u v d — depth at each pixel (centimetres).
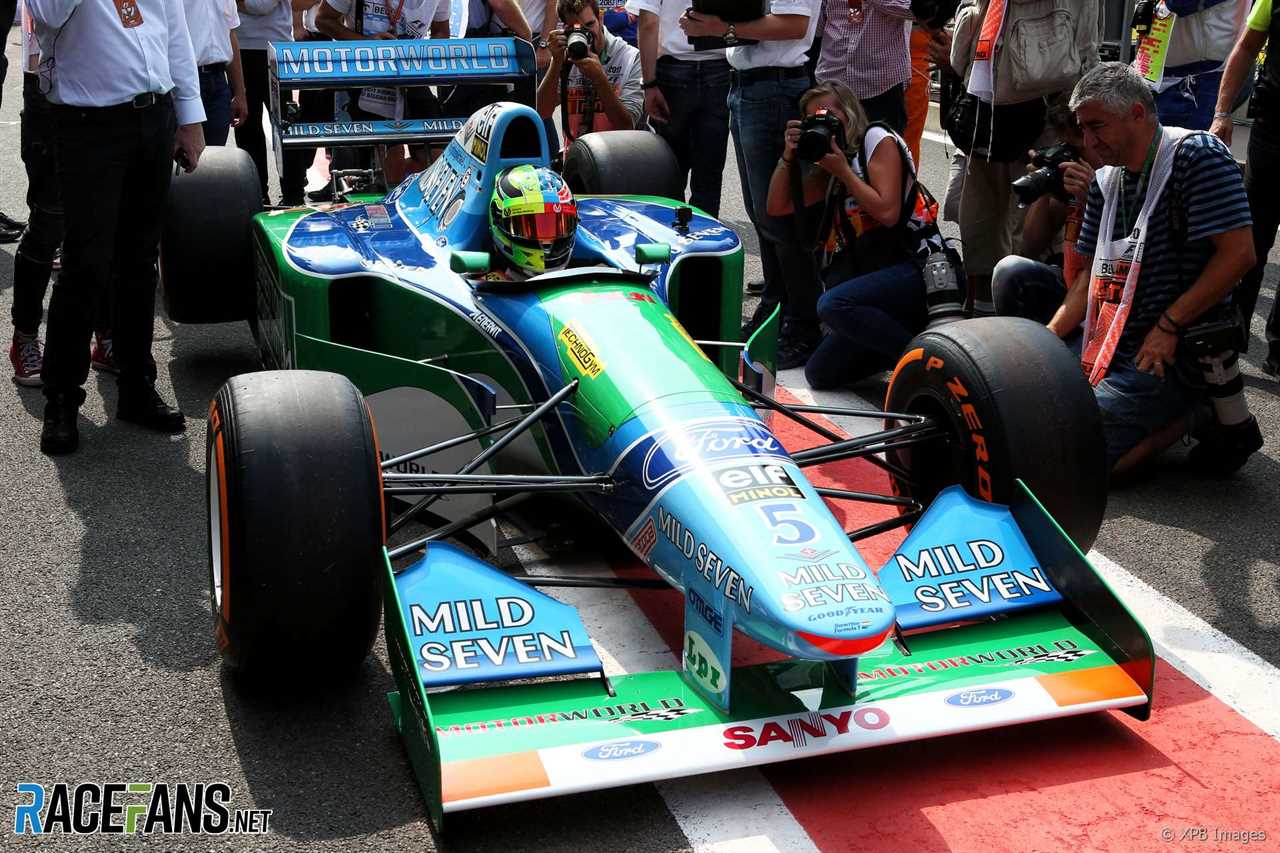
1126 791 325
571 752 306
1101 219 507
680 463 351
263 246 525
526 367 416
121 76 494
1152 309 502
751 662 376
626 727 316
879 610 305
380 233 500
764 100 648
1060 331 534
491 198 454
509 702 327
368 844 307
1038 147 657
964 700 327
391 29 804
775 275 675
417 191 523
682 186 654
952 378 395
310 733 350
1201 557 460
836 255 599
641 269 458
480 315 433
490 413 399
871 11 705
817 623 299
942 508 382
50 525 473
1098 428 385
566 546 452
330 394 352
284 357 492
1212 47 715
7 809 318
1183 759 338
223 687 371
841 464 544
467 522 402
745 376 443
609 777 299
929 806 319
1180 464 544
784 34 630
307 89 618
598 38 787
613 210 546
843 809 318
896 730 316
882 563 452
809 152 559
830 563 316
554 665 329
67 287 517
